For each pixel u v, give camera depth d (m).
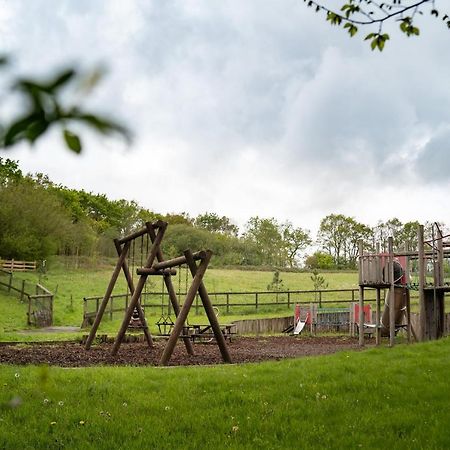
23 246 42.97
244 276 51.22
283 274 54.72
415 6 4.74
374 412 7.09
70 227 49.56
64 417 6.94
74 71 0.59
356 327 24.58
